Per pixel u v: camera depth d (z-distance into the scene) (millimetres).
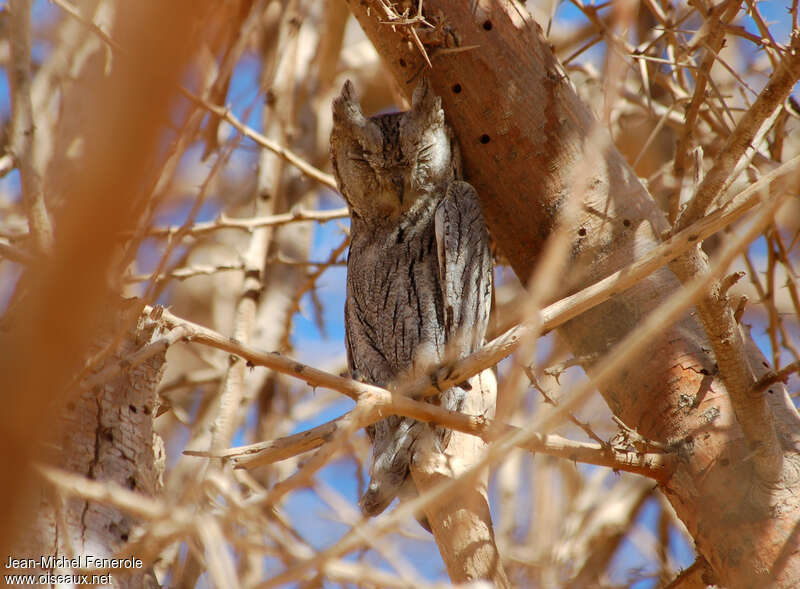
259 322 13188
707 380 7309
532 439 6441
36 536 5242
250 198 14641
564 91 8188
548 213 8086
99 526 5539
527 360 3570
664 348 7484
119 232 2389
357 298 9695
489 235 8992
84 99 5922
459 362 6328
